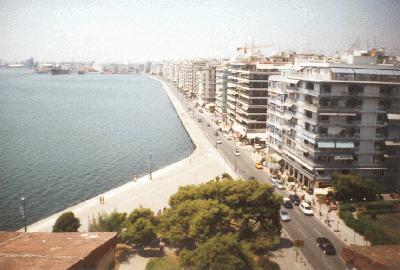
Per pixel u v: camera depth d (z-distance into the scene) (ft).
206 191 196.95
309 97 286.05
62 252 90.79
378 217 226.17
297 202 257.96
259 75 437.58
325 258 182.50
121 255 177.78
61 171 370.32
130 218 196.85
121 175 365.40
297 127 308.60
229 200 189.47
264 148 429.79
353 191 253.85
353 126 275.39
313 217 236.43
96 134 556.51
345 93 270.67
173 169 361.71
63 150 453.58
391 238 191.93
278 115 356.18
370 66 285.84
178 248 184.03
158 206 264.72
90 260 90.68
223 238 146.92
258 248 172.14
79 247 94.99
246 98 452.76
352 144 275.59
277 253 186.50
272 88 374.84
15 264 82.84
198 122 624.59
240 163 375.25
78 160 411.95
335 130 274.98
